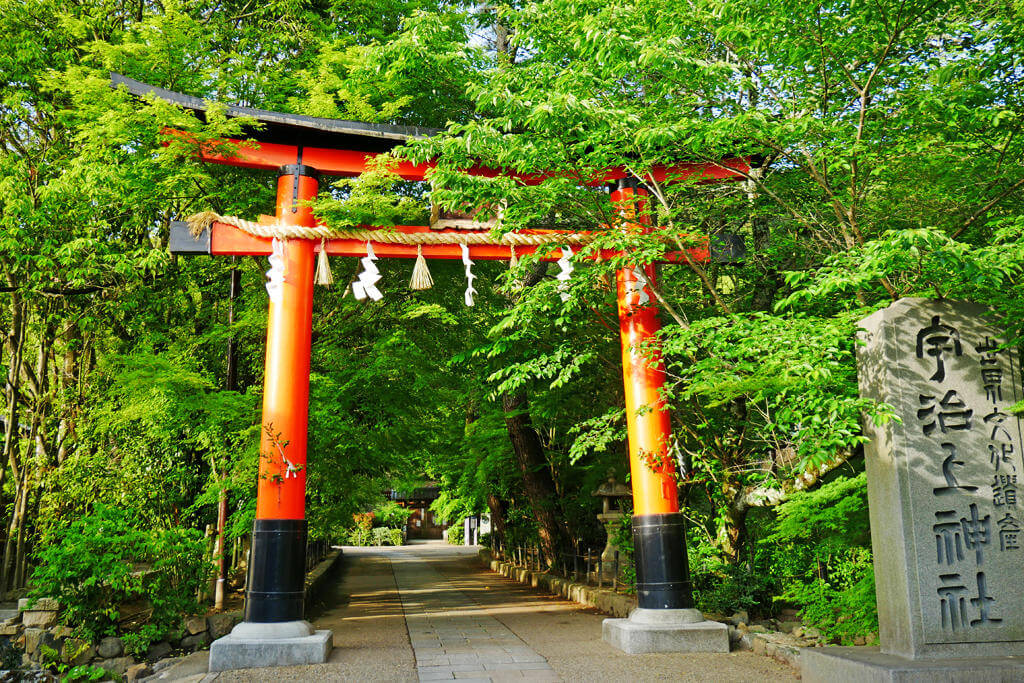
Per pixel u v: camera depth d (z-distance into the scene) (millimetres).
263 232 9156
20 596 11820
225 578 12125
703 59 7926
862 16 6797
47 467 12320
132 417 11102
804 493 8062
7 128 13031
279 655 7898
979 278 5973
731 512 10133
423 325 12430
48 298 12641
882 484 6496
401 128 9578
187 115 9141
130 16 14227
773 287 11047
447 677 7266
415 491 48594
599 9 8359
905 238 5719
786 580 9594
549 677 7238
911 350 6480
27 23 12469
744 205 10391
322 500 13492
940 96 7059
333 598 15555
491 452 17484
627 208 9195
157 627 9727
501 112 9438
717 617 9680
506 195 8383
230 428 11281
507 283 9266
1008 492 6309
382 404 12094
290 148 9664
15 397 12727
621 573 13078
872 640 7590
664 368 9516
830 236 9031
